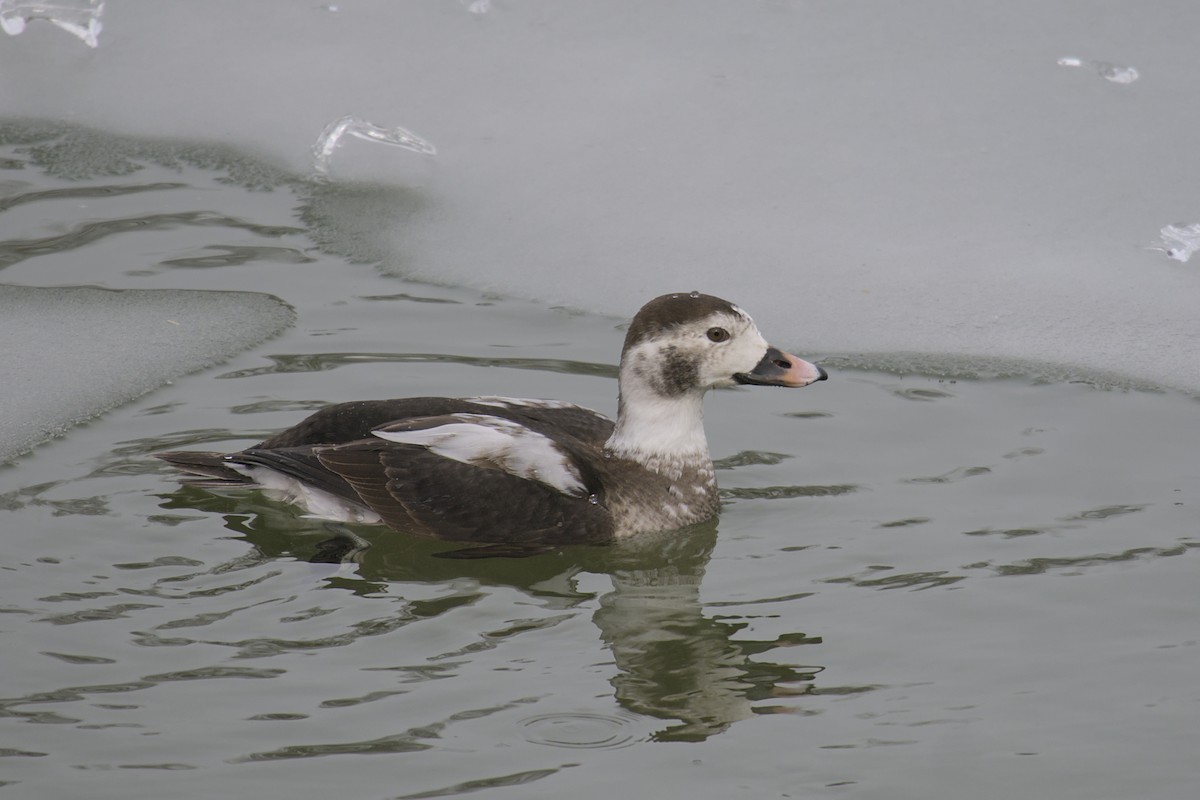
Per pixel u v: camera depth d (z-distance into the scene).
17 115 18.41
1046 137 16.62
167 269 15.13
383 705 8.74
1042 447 11.96
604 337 13.93
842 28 18.56
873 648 9.36
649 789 7.98
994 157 16.45
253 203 16.56
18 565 10.23
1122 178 16.02
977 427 12.35
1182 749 8.27
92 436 12.09
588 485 11.09
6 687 8.83
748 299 14.62
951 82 17.52
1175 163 16.14
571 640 9.54
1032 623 9.57
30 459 11.70
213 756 8.23
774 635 9.55
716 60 18.22
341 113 17.92
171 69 19.06
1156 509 10.91
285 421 12.30
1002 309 14.35
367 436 11.38
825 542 10.72
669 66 18.19
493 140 17.31
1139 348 13.66
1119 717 8.58
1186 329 13.93
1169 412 12.53
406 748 8.32
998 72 17.59
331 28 19.48
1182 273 14.80
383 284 14.89
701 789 7.97
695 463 11.27
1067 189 15.96
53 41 19.59
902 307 14.45
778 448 12.12
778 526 10.98
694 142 17.02
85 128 18.12
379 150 17.27
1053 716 8.61
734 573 10.38
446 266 15.27
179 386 12.90
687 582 10.30
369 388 12.85
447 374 13.12
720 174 16.53
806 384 11.09
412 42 19.03
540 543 10.93
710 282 14.91
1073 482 11.38
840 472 11.72
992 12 18.59
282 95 18.39
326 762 8.19
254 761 8.19
